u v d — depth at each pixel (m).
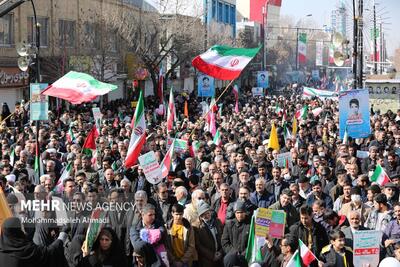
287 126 24.52
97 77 44.09
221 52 17.53
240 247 10.34
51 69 42.34
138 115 14.73
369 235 9.40
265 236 9.72
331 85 81.31
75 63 42.41
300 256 9.05
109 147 17.67
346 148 17.45
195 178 13.41
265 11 87.88
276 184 13.52
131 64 48.56
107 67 45.53
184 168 16.69
